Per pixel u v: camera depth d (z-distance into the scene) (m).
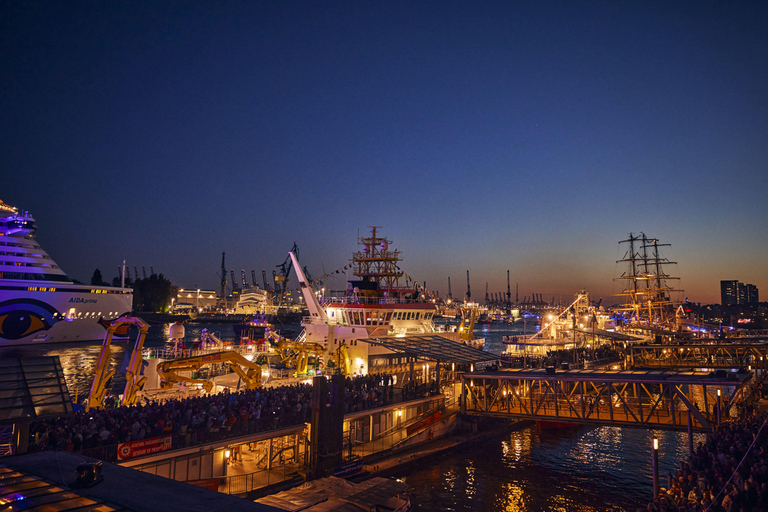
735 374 38.12
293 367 56.97
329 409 36.00
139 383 39.31
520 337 103.50
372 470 38.53
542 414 45.34
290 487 32.84
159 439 28.19
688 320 164.88
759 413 37.81
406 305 60.06
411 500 35.47
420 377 60.56
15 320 123.56
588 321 104.50
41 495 10.82
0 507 10.01
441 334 67.38
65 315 132.75
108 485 11.38
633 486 39.44
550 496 37.16
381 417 45.00
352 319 58.56
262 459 37.22
